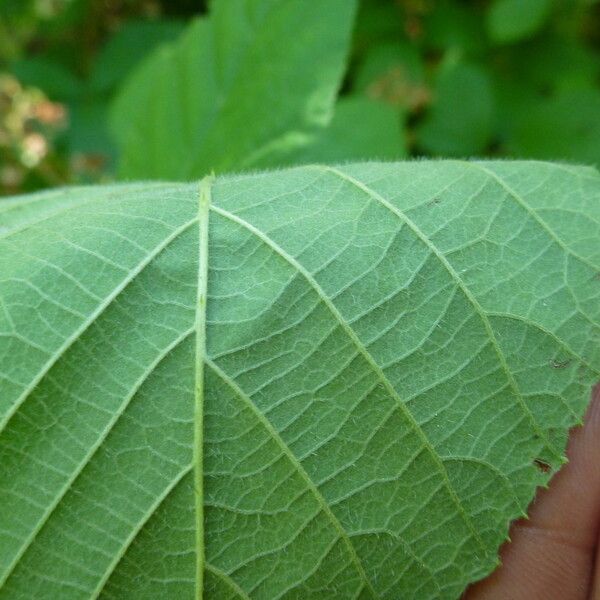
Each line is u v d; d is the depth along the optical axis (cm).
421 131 21
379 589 10
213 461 10
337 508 10
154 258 10
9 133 24
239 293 10
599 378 11
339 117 17
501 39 21
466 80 20
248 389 10
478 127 20
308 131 15
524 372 11
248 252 11
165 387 10
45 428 10
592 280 11
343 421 10
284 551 10
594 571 11
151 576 10
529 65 21
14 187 24
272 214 11
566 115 19
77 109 24
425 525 11
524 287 11
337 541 10
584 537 11
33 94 28
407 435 10
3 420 10
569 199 11
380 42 22
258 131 15
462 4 22
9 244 11
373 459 10
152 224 11
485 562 11
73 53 27
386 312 11
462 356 11
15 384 10
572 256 11
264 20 16
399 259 11
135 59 24
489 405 11
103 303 10
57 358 10
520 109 21
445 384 11
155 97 16
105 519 10
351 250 11
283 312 10
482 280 11
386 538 10
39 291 10
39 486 10
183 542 10
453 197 11
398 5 22
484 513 11
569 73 21
